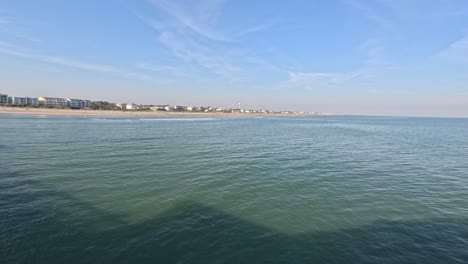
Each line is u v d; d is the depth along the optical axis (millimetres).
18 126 42875
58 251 6969
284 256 7129
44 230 8023
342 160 21250
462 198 12094
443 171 17859
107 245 7352
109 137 32750
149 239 7754
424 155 24766
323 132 52906
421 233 8562
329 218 9555
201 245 7543
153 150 23844
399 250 7535
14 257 6621
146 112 149625
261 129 57656
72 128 42844
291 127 68750
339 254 7273
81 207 9922
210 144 29500
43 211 9422
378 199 11734
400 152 26578
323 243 7824
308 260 6973
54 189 11906
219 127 60094
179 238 7875
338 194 12320
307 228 8742
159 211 9797
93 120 69812
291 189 12938
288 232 8438
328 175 16000
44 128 40938
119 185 12836
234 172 16172
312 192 12539
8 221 8523
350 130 62125
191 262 6750
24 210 9438
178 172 15820
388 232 8594
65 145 25000
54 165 16672
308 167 18172
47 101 168875
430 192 12969
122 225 8578
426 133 56438
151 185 13000
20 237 7555
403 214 10062
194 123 74438
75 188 12141
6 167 15812
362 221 9367
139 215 9383
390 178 15594
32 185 12398
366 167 18672
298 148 27828
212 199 11227
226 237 8023
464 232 8680
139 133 39188
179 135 38625
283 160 20609
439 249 7637
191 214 9602
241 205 10617
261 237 8078
